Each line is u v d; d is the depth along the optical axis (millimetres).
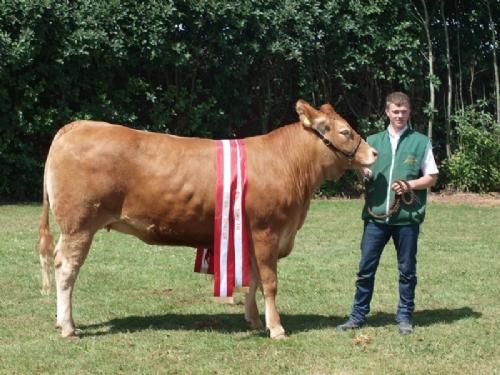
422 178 6340
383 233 6473
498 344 6090
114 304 7438
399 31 17578
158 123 16562
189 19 16281
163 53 15875
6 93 15102
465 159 18172
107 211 6113
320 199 17609
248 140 6402
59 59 15055
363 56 17562
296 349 5934
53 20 14883
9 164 15820
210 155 6184
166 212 6105
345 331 6488
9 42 14477
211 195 6102
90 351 5836
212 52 16875
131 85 16266
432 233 12203
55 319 6801
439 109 19141
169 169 6070
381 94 18688
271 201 6164
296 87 18344
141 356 5727
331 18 17203
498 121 18641
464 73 19047
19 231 11797
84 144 6023
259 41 16734
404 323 6492
